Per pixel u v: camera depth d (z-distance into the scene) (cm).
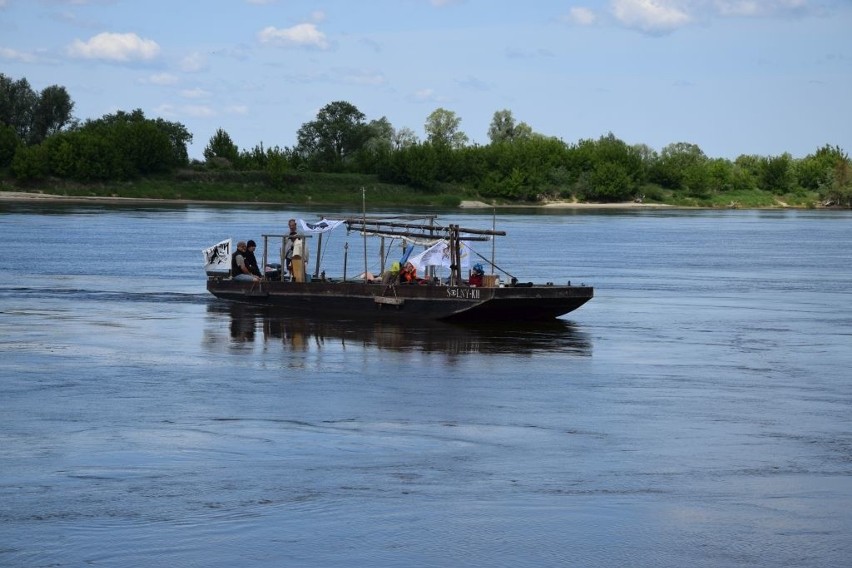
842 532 1673
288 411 2439
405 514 1741
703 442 2195
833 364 3144
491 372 2947
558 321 4028
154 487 1864
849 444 2184
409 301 3984
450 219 14000
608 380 2848
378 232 4256
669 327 3916
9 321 3866
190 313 4125
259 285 4362
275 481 1905
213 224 11019
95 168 18675
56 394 2594
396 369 2978
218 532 1658
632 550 1605
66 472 1947
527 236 10675
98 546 1599
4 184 18250
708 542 1633
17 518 1708
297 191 19925
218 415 2392
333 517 1725
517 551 1598
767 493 1859
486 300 3809
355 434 2233
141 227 10312
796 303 4800
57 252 7212
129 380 2780
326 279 4416
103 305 4369
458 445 2156
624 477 1948
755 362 3166
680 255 8150
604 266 6906
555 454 2094
